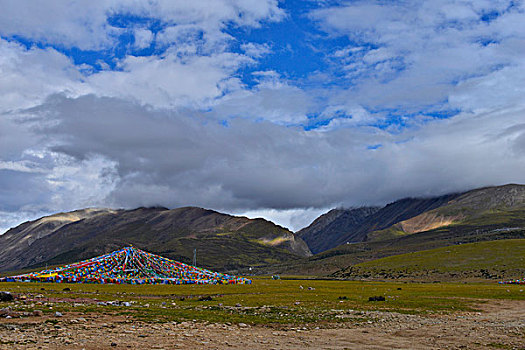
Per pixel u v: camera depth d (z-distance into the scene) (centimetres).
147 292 8438
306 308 5616
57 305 4716
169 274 13775
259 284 13262
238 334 3488
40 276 12194
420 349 3189
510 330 4128
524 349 3216
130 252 14588
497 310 6300
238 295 7894
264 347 2992
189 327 3694
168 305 5469
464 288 11425
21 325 3272
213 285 12162
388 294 8706
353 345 3275
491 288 11394
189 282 12900
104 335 3064
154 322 3853
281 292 8825
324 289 10494
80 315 4016
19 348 2489
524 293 8944
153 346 2783
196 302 6134
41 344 2630
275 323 4266
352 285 13825
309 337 3553
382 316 5122
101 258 14150
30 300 5200
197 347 2852
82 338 2895
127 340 2931
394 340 3547
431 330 4103
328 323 4428
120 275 12962
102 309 4559
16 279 12069
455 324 4581
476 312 6016
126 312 4406
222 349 2847
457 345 3362
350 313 5266
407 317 5141
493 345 3372
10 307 4194
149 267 14050
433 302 7000
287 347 3050
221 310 5178
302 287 11075
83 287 9781
